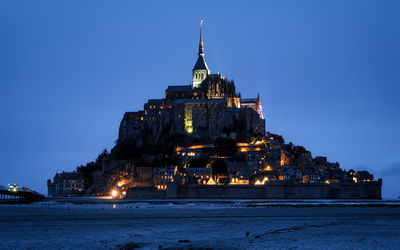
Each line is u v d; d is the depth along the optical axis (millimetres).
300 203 197500
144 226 98688
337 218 117750
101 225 100000
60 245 74875
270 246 74188
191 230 92312
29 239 80062
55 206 176375
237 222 107125
